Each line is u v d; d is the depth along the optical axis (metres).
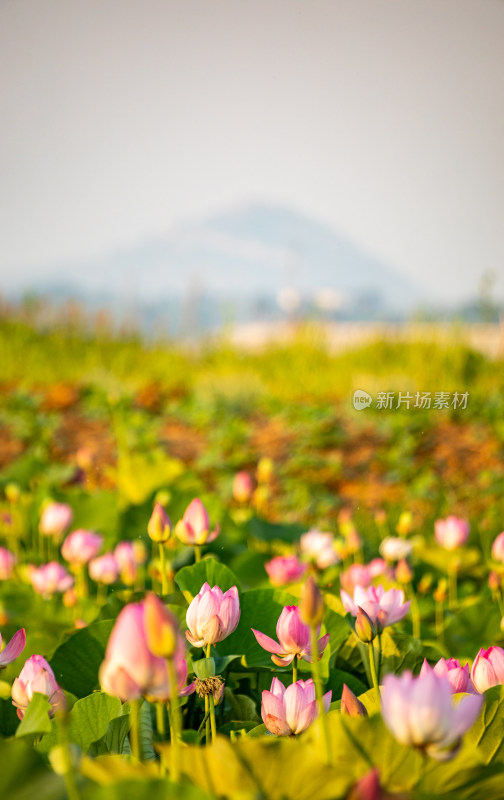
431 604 4.74
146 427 13.05
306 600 2.84
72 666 3.60
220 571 3.76
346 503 10.02
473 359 15.03
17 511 6.57
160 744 2.86
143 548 4.37
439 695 2.63
